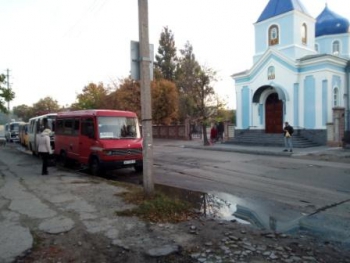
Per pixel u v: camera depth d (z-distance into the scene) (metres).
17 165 14.02
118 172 12.45
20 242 4.55
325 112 22.06
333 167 12.88
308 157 16.38
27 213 6.00
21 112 88.00
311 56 23.47
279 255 4.11
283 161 15.00
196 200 7.64
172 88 38.34
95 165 11.45
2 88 18.80
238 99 28.00
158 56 57.25
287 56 23.69
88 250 4.30
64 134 14.12
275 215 6.37
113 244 4.48
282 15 25.22
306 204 7.19
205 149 22.70
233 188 9.01
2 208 6.39
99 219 5.57
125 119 12.31
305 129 23.06
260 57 25.55
